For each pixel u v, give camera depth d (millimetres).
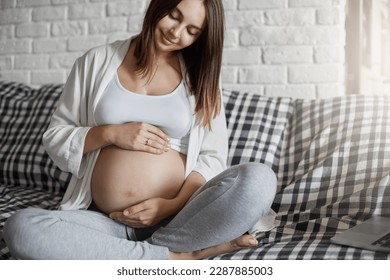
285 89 2049
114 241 1069
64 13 2357
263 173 1084
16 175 1879
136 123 1263
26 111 2055
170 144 1333
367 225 1195
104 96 1317
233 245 1135
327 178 1479
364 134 1558
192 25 1271
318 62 2008
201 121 1377
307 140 1671
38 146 1894
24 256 999
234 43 2104
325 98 1876
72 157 1271
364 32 2100
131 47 1403
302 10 2020
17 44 2439
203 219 1092
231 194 1062
